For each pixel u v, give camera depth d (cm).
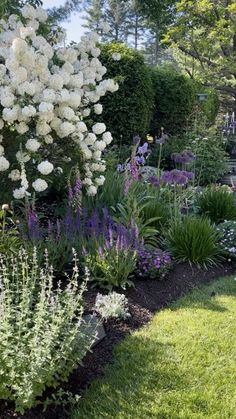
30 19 409
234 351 291
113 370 264
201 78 1438
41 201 511
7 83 362
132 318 326
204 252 438
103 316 312
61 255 366
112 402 236
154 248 421
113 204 477
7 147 400
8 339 232
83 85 438
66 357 229
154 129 1062
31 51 353
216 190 605
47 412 224
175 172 495
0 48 378
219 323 327
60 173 423
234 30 1359
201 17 1441
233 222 506
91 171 444
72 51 426
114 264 354
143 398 240
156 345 292
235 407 238
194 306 357
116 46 829
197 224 450
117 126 818
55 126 384
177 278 406
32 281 286
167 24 1752
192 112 1071
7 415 217
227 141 1133
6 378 217
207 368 271
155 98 1041
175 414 229
